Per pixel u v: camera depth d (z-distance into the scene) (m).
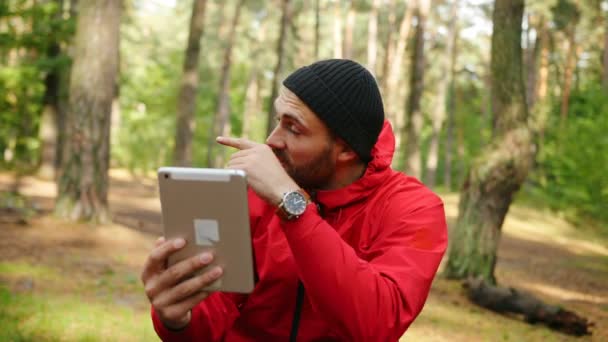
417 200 1.83
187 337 1.90
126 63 42.44
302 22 35.28
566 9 37.47
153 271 1.64
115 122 35.59
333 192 1.85
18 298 6.66
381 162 1.86
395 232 1.78
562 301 11.10
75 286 7.61
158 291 1.63
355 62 1.84
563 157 18.44
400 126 36.19
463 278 10.72
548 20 35.53
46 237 10.68
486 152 10.80
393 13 33.88
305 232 1.53
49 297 6.91
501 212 10.80
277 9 49.16
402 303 1.60
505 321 8.41
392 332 1.57
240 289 1.63
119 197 21.81
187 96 21.72
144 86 40.75
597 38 41.81
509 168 10.55
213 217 1.60
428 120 52.94
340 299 1.52
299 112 1.75
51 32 14.62
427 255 1.73
